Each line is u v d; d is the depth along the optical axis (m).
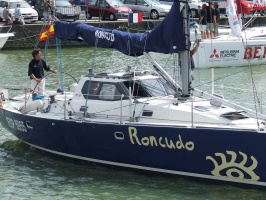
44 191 32.44
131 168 33.94
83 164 35.78
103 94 34.88
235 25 61.47
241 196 30.73
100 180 33.53
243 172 30.66
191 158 31.55
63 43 93.31
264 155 29.80
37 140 37.41
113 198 31.23
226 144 30.45
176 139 31.52
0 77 65.62
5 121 40.00
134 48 33.81
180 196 31.14
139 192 31.83
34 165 36.25
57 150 36.53
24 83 61.69
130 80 34.69
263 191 30.92
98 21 95.75
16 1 99.31
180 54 33.91
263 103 48.91
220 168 31.08
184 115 32.56
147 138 32.31
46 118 35.66
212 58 69.62
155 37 32.75
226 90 55.12
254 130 29.91
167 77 35.19
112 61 74.06
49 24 40.34
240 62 71.38
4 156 38.12
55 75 63.94
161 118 32.94
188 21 32.56
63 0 98.88
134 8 102.38
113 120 33.88
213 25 72.25
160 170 32.94
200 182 32.25
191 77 35.19
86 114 34.75
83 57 79.19
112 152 33.88
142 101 34.03
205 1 71.88
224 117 32.12
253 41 71.88
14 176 34.69
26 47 92.69
